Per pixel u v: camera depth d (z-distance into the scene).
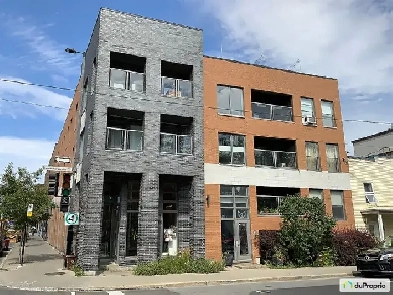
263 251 19.00
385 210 22.30
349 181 22.84
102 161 16.30
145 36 18.52
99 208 15.85
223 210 18.94
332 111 23.61
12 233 32.97
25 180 19.45
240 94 20.84
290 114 22.33
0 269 16.34
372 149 32.66
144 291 11.45
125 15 18.22
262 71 21.72
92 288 11.73
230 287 12.23
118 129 17.27
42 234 55.38
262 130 20.83
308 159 22.08
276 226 19.83
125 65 19.16
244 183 19.58
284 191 21.83
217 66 20.42
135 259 17.42
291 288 11.79
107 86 17.09
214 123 19.55
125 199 17.95
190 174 18.22
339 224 21.75
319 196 21.89
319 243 18.19
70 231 16.88
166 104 18.31
